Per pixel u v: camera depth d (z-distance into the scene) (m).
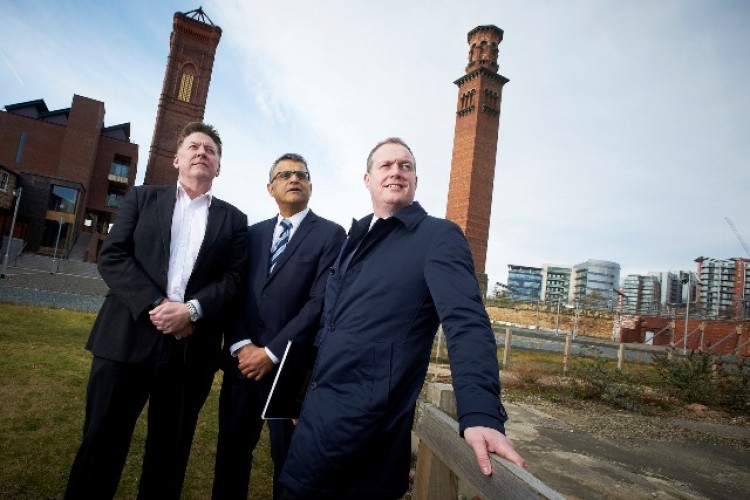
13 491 2.58
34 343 6.49
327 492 1.43
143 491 2.24
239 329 2.54
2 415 3.73
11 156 34.38
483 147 42.81
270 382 2.42
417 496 1.67
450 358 1.20
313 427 1.51
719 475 4.16
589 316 35.59
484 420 1.03
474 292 1.33
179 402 2.29
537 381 8.11
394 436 1.42
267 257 2.71
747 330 22.02
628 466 4.11
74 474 2.00
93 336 2.15
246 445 2.51
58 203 31.20
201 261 2.35
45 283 15.41
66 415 3.86
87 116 36.28
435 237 1.54
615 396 7.31
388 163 1.87
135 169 39.56
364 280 1.59
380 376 1.44
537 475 3.59
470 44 46.03
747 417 7.31
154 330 2.16
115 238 2.24
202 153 2.41
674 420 6.62
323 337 1.74
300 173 2.76
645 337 30.02
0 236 25.98
